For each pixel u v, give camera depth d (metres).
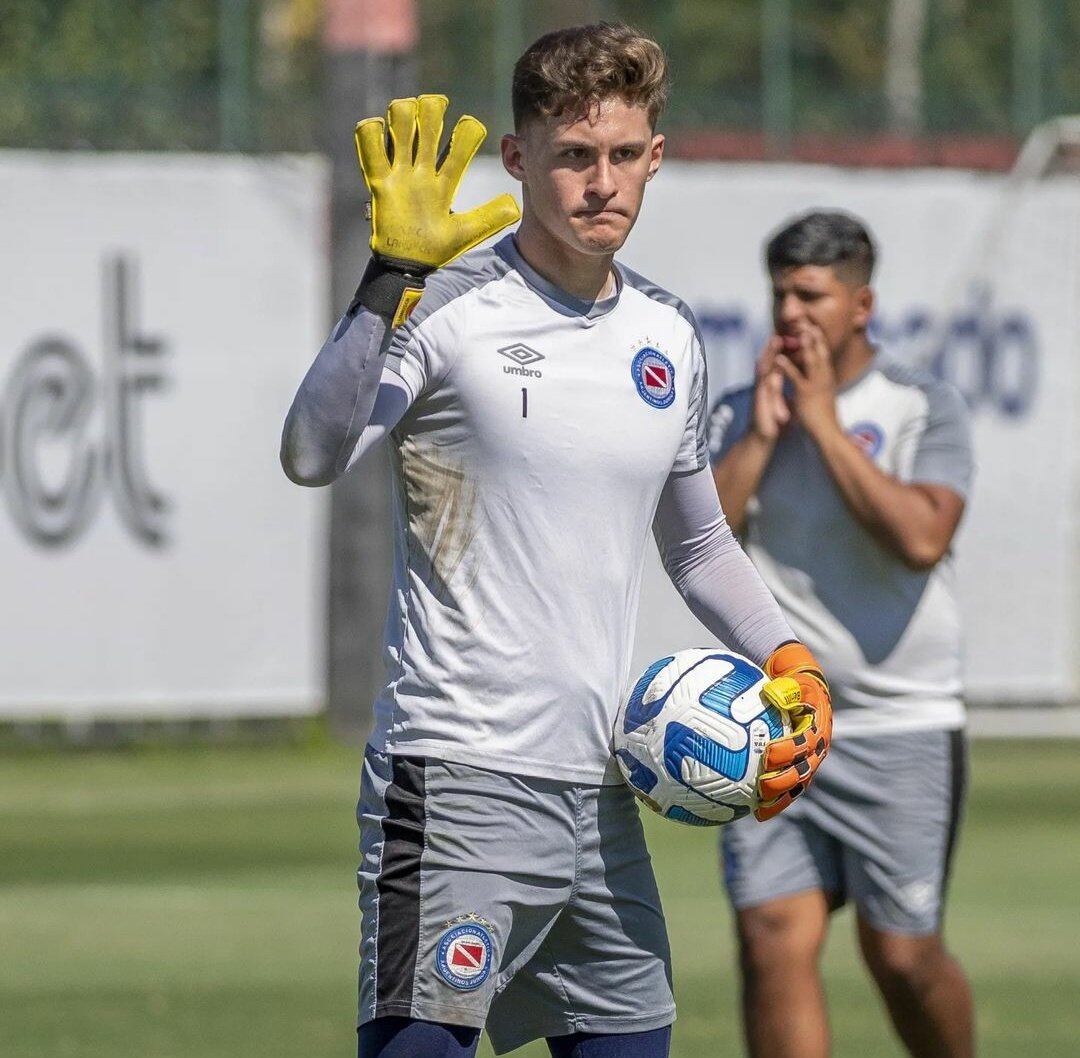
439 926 14.54
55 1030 25.53
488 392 14.49
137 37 69.25
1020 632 55.06
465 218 13.98
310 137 53.25
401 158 14.04
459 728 14.60
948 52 86.75
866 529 20.45
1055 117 57.50
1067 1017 26.36
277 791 46.91
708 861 38.34
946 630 20.97
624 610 15.02
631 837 15.27
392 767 14.73
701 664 15.41
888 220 54.19
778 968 20.39
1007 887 35.84
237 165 50.94
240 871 37.31
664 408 14.97
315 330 51.41
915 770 20.67
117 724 52.50
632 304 15.09
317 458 14.15
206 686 51.16
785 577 21.02
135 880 36.44
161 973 28.91
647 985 15.40
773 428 20.89
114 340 50.38
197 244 50.72
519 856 14.65
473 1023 14.61
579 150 14.38
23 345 49.88
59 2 70.56
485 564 14.59
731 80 88.38
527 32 62.72
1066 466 55.12
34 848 39.69
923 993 20.78
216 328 50.88
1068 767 51.22
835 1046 24.94
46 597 50.12
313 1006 26.91
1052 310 54.97
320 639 51.97
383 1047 14.61
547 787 14.71
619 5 88.81
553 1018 15.49
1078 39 57.91
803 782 15.43
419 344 14.42
